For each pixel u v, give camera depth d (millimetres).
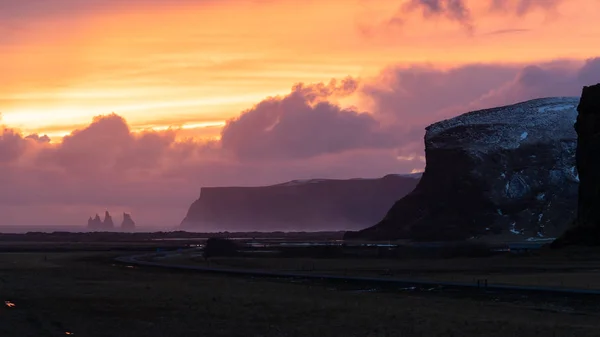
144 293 75000
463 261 133875
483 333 46062
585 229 147000
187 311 59281
